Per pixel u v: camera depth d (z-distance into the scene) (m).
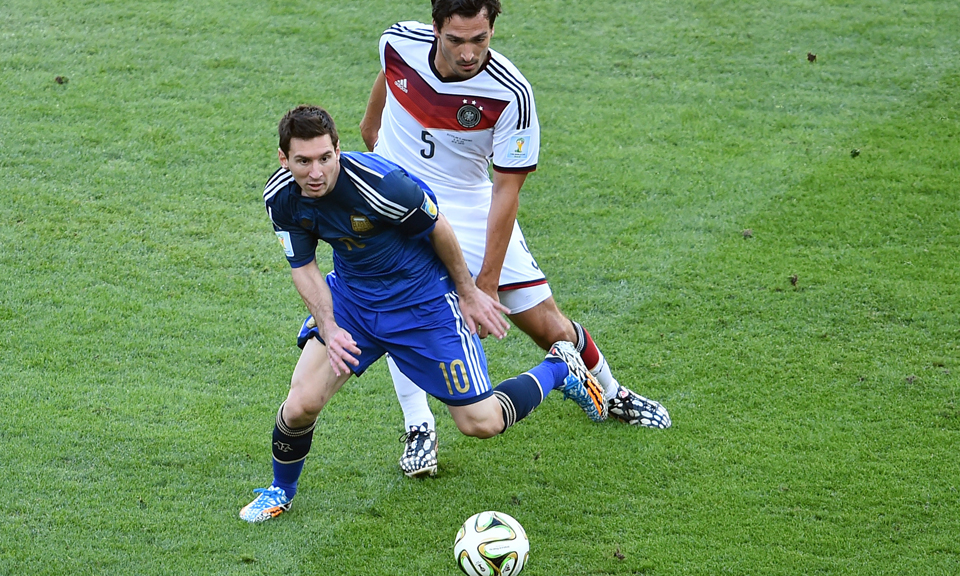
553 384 15.08
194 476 15.09
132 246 21.98
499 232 14.51
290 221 12.84
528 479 15.46
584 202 24.69
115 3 34.09
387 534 14.07
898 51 32.47
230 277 21.17
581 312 20.44
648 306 20.61
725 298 20.81
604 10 35.09
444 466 15.80
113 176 24.69
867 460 15.79
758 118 28.83
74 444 15.66
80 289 20.33
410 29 14.74
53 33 31.80
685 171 26.06
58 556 13.19
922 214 23.86
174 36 32.12
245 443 15.96
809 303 20.53
